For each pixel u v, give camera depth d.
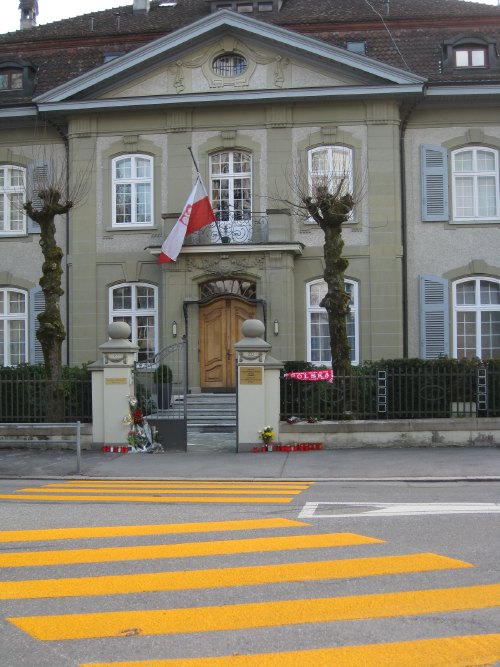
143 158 24.19
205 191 22.56
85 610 5.96
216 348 23.28
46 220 17.48
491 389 15.95
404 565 7.02
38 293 24.67
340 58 22.97
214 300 23.23
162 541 8.09
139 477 13.32
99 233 24.11
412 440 15.71
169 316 23.06
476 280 23.59
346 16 25.91
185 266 23.00
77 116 24.27
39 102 23.84
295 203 23.39
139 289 24.05
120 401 16.17
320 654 5.04
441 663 4.89
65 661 5.00
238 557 7.39
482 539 7.95
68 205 17.53
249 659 4.98
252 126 23.77
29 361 24.69
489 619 5.63
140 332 23.95
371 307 23.20
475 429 15.69
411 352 23.56
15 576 6.90
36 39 26.62
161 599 6.19
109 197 24.14
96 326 23.97
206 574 6.85
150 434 16.22
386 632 5.40
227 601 6.11
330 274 16.92
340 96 23.16
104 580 6.73
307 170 23.45
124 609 5.97
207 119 23.91
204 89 23.69
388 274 23.22
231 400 21.66
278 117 23.64
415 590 6.30
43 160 24.42
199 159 23.88
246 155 23.92
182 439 16.23
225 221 23.17
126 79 23.86
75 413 16.55
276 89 23.23
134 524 8.98
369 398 16.05
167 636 5.40
